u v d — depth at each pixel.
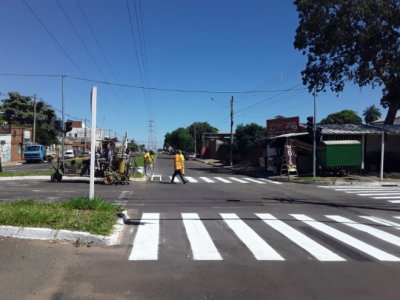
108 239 8.98
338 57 37.97
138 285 6.48
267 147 43.50
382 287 6.61
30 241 8.64
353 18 34.53
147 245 9.16
